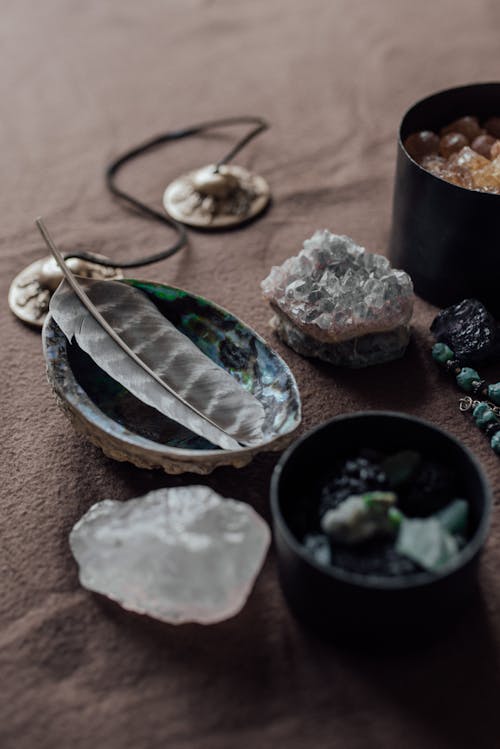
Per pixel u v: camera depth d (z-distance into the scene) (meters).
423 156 0.62
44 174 0.73
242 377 0.52
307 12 0.91
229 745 0.42
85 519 0.47
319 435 0.46
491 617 0.45
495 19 0.87
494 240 0.55
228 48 0.86
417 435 0.47
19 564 0.48
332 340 0.55
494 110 0.64
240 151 0.74
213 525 0.44
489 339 0.55
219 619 0.45
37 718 0.43
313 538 0.44
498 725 0.42
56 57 0.87
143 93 0.81
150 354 0.51
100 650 0.45
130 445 0.47
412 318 0.59
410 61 0.82
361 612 0.42
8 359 0.58
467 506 0.45
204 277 0.63
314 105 0.78
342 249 0.56
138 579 0.44
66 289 0.52
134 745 0.42
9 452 0.53
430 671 0.44
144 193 0.71
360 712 0.43
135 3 0.95
